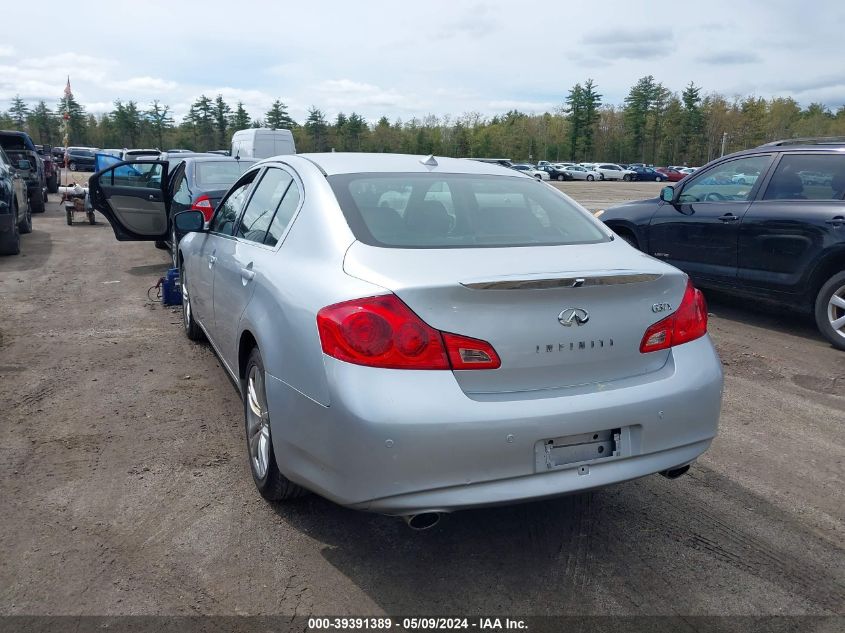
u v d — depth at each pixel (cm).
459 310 253
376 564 292
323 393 257
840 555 304
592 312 271
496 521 328
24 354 572
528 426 253
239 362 359
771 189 673
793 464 393
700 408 289
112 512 327
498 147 10206
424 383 248
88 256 1110
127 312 725
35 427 423
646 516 335
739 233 688
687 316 296
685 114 9956
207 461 382
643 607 268
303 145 9975
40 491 345
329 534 313
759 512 340
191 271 530
